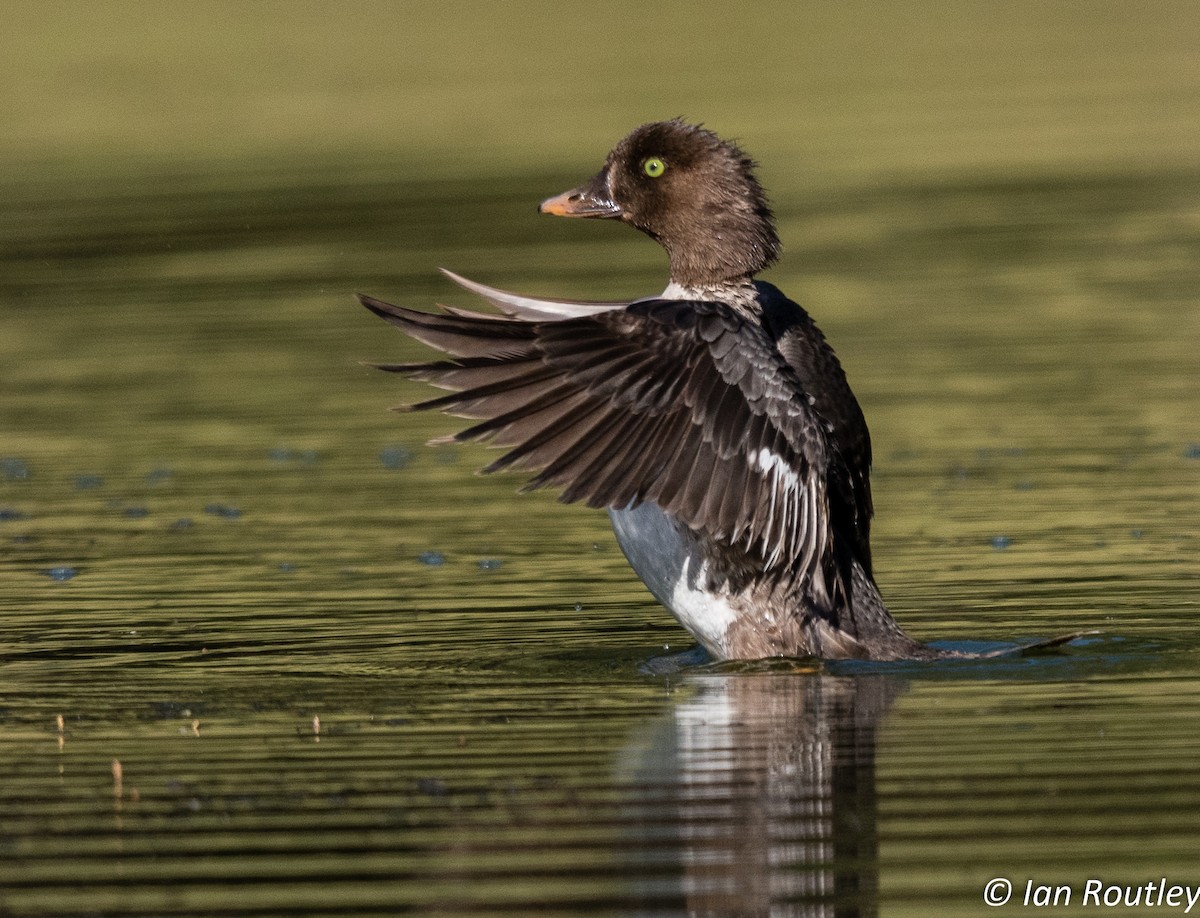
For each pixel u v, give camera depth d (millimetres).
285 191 28203
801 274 23156
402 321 9211
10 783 8625
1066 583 12094
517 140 30641
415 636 11266
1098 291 21703
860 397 18062
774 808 8055
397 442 17266
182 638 11266
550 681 10234
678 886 7309
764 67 37594
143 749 9078
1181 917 7094
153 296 23344
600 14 45156
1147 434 16297
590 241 25047
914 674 10242
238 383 19562
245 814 8148
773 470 10141
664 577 10773
